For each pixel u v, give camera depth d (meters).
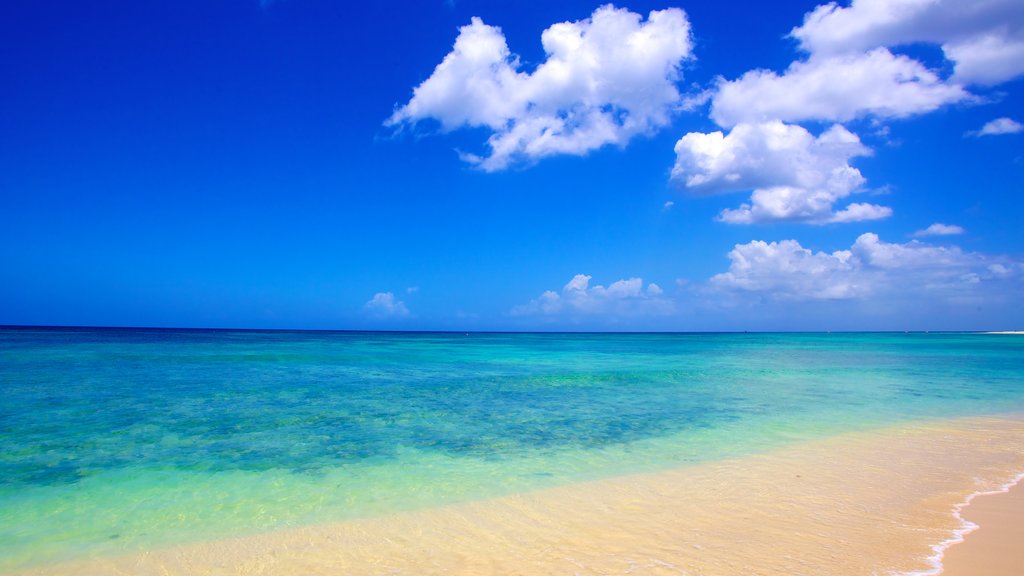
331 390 20.34
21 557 6.24
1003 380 25.98
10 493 8.39
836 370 31.69
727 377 26.80
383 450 11.34
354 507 7.96
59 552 6.38
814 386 23.02
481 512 7.74
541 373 28.20
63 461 10.17
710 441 12.17
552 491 8.68
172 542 6.69
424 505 8.04
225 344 55.97
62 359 31.66
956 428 13.66
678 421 14.58
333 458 10.69
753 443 11.98
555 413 15.82
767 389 21.86
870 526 7.11
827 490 8.66
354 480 9.27
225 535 6.91
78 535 6.88
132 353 37.72
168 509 7.82
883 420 14.74
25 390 18.73
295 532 7.02
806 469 9.88
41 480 9.04
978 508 7.81
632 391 20.98
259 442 11.93
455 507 7.95
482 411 16.08
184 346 49.91
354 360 36.03
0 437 11.90
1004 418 15.11
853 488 8.75
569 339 108.56
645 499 8.27
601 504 8.05
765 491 8.62
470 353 47.59
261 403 17.03
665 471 9.79
